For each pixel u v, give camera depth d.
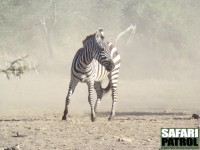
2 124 23.12
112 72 26.69
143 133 20.59
